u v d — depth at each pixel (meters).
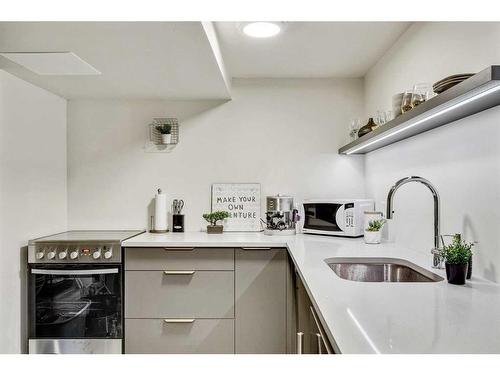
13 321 2.58
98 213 3.42
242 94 3.44
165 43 2.11
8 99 2.55
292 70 3.26
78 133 3.41
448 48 1.95
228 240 2.85
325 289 1.51
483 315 1.20
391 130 2.11
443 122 1.91
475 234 1.73
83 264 2.74
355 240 2.86
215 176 3.44
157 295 2.79
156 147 3.43
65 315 2.74
